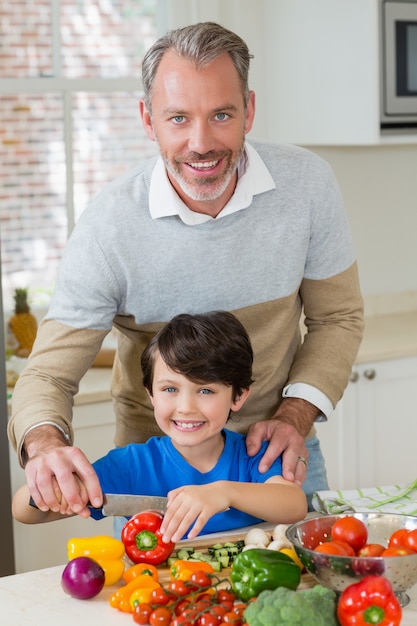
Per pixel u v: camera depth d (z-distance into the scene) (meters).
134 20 4.13
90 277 2.23
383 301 4.62
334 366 2.42
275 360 2.40
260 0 4.07
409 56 3.79
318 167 2.37
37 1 3.93
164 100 2.05
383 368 3.91
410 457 4.04
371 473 3.96
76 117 4.07
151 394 2.21
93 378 3.70
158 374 2.15
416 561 1.68
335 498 2.19
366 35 3.70
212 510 1.91
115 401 2.59
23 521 2.14
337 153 4.39
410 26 3.77
